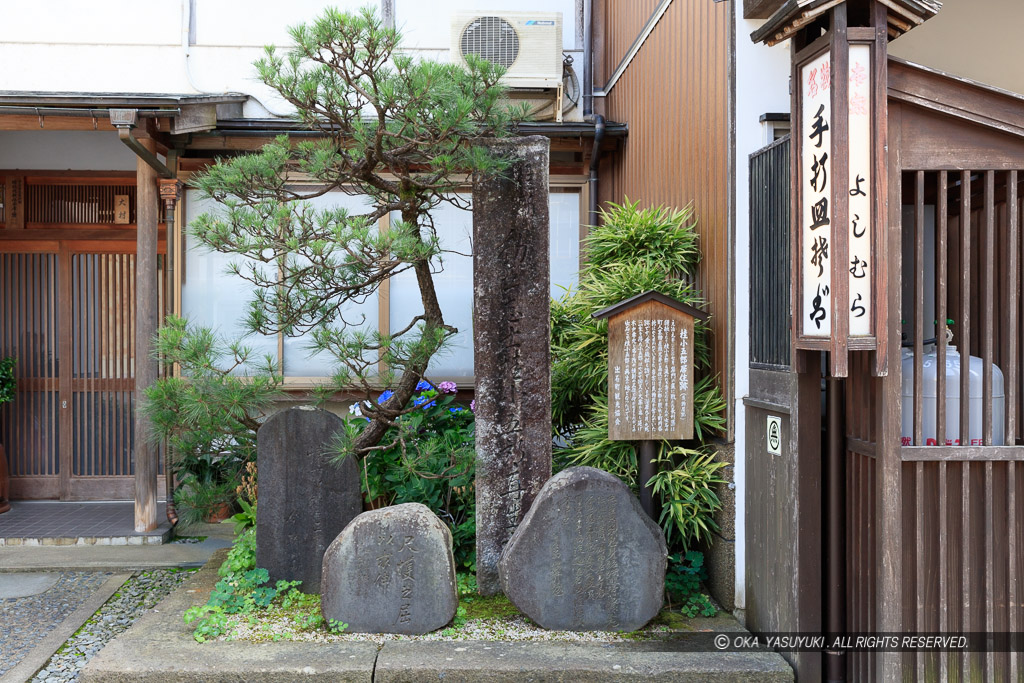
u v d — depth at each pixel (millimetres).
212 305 6781
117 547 5941
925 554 3273
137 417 6020
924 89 3145
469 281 6977
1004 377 3461
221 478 6449
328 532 4582
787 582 3711
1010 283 3250
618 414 4445
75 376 7355
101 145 7289
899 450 3182
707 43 4715
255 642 3891
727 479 4395
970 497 3262
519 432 4555
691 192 5062
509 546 4137
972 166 3195
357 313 6871
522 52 6996
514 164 4574
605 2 7574
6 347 7320
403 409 4914
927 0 2988
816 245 3189
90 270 7355
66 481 7352
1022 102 3141
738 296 4359
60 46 6988
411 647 3840
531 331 4570
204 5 7031
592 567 4078
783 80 4363
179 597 4559
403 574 4043
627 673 3584
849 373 3580
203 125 5789
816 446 3561
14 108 5391
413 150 4250
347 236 4008
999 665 3258
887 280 3143
